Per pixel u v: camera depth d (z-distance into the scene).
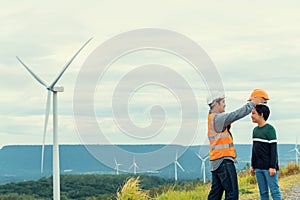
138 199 12.27
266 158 9.17
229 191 8.52
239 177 16.36
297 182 15.80
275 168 9.10
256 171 9.34
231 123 8.53
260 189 9.37
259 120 9.26
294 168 18.86
